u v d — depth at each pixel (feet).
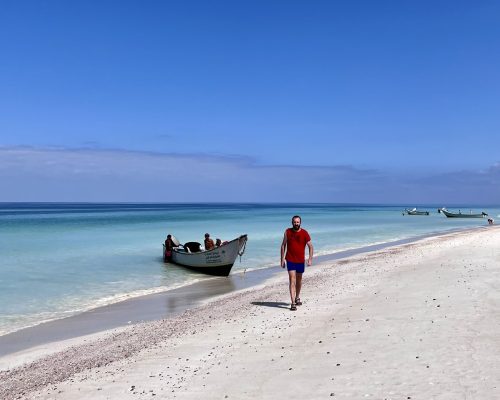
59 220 252.42
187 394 21.18
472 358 22.56
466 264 58.08
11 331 38.17
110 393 22.21
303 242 38.27
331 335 28.94
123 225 202.69
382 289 44.06
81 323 40.68
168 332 34.37
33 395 22.86
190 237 138.72
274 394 20.25
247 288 57.11
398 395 18.99
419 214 384.68
